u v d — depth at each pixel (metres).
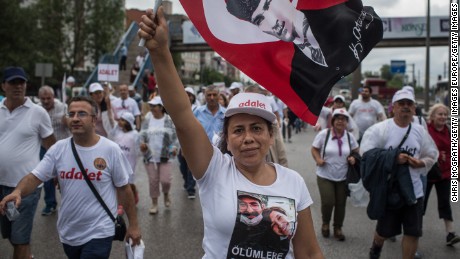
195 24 2.66
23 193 3.65
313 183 10.27
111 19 38.19
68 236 3.74
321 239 6.36
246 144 2.29
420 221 4.74
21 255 4.48
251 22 2.71
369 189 4.84
